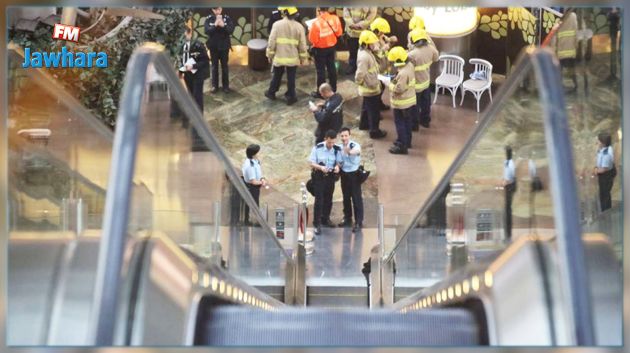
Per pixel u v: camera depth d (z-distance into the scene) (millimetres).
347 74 32812
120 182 9383
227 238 14648
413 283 17219
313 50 31094
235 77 32688
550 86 10328
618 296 11633
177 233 12062
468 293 11172
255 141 30750
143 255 9844
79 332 10445
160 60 10547
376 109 30312
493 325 10328
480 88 31078
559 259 9750
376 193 28672
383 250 23906
